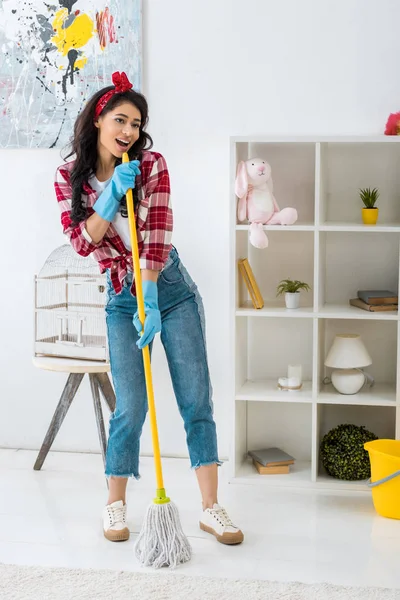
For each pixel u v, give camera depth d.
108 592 2.02
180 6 2.96
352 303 2.93
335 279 3.00
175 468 3.02
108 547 2.32
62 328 2.97
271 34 2.92
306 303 3.02
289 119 2.95
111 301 2.40
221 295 3.05
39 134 3.09
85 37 3.01
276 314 2.80
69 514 2.57
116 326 2.38
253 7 2.92
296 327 3.05
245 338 3.04
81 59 3.03
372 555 2.26
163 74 2.99
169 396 3.13
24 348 3.22
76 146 2.29
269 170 2.79
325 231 2.92
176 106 3.00
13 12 3.05
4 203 3.17
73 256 3.06
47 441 2.98
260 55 2.93
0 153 3.14
